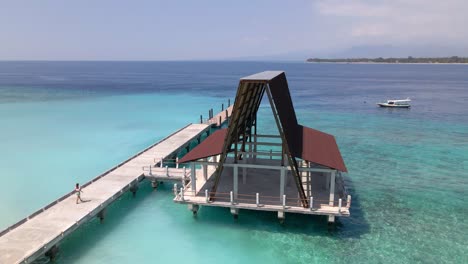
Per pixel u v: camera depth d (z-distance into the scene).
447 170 38.22
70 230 22.06
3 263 18.34
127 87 130.75
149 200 29.78
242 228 25.20
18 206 28.83
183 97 100.50
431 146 47.94
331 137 31.41
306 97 105.19
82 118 66.62
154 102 89.56
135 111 75.56
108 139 50.88
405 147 47.41
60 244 22.95
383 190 32.69
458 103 90.31
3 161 40.25
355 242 23.75
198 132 49.50
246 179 28.98
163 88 127.75
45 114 70.00
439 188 33.22
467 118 68.81
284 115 25.09
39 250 19.61
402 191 32.47
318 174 30.27
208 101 92.25
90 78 185.38
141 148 46.19
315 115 72.62
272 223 25.86
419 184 34.19
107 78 186.88
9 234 21.27
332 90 128.00
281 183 24.45
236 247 23.03
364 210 28.58
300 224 25.67
